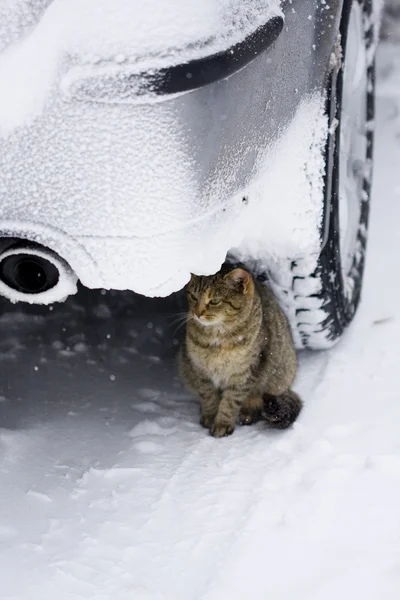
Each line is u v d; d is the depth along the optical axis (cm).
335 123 457
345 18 481
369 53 587
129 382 529
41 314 597
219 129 347
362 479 404
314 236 441
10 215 339
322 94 446
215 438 465
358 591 331
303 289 477
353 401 479
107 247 341
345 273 537
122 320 593
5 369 534
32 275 362
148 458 441
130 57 324
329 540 363
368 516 377
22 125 328
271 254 454
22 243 346
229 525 379
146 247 341
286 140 416
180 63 325
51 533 376
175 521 384
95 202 335
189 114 334
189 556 359
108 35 324
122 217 337
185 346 502
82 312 600
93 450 450
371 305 569
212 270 364
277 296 490
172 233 343
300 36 411
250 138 374
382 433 445
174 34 327
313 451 431
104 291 618
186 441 463
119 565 356
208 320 461
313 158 433
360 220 564
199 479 417
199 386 486
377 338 535
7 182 335
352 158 573
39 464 434
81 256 343
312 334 509
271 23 372
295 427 458
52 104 326
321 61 438
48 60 326
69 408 495
